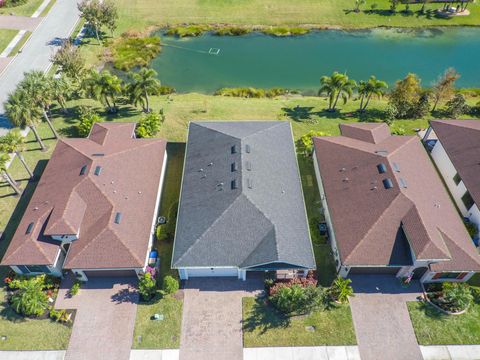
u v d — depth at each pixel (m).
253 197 39.97
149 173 45.59
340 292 36.69
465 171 45.72
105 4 79.06
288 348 34.78
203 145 48.19
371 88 57.72
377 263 36.72
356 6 94.88
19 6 89.31
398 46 83.50
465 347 34.81
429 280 39.06
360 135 49.84
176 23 88.69
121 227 38.59
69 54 63.19
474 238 43.00
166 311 37.09
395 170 41.97
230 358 34.16
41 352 34.34
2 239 42.78
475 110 63.50
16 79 66.88
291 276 38.12
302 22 90.06
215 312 37.06
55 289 38.38
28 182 49.09
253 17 91.12
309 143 53.06
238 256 37.03
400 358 34.12
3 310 36.97
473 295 38.22
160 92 69.12
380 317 36.72
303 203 42.56
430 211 39.41
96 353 34.34
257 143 46.88
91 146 47.59
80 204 40.09
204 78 73.81
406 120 61.22
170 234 43.03
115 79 56.97
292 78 74.25
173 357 34.16
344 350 34.62
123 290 38.53
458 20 91.00
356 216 39.81
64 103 58.94
